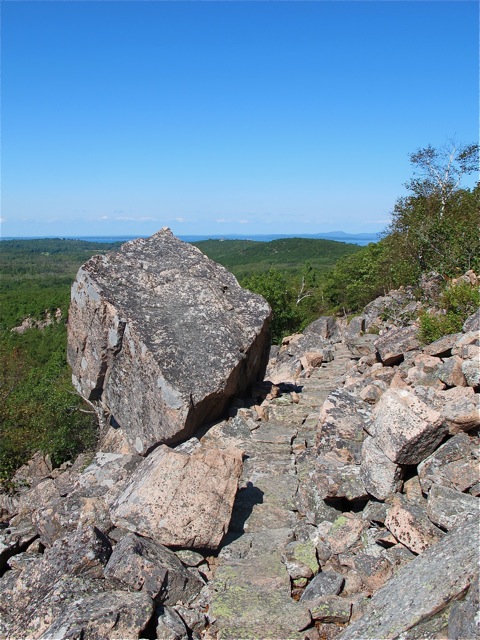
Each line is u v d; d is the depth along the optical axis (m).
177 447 8.82
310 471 7.88
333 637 4.84
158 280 11.04
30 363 41.56
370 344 18.05
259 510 7.31
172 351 9.73
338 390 8.41
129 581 5.38
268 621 4.97
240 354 10.11
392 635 4.03
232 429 10.05
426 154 32.44
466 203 27.80
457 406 6.39
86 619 4.77
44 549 7.24
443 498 5.52
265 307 11.27
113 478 8.14
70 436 18.31
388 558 5.54
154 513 6.25
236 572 5.79
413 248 25.30
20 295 90.94
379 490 6.22
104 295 10.21
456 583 4.11
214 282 11.40
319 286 58.06
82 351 10.92
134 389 9.89
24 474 17.70
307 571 5.73
